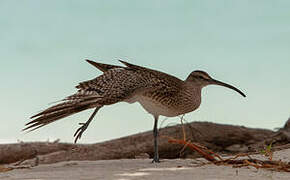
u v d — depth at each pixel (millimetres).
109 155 18062
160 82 13281
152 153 18469
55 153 18156
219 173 10031
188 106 13961
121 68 13305
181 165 11930
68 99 11141
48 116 10672
